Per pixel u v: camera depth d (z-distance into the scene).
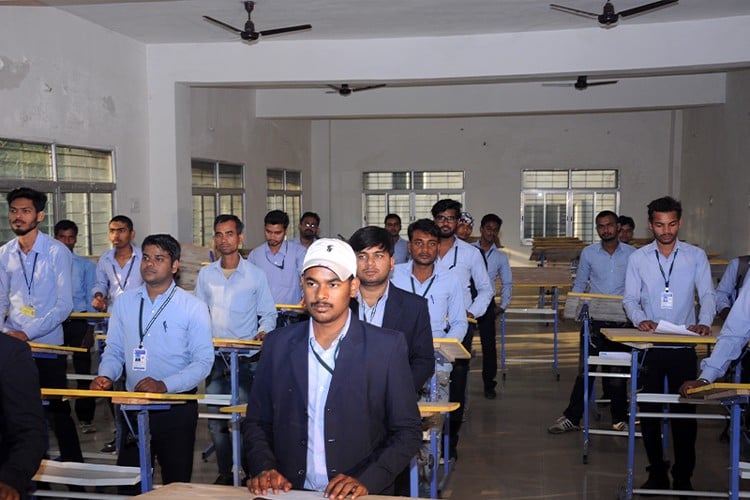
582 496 4.09
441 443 4.43
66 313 3.94
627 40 8.56
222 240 4.18
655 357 3.87
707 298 3.85
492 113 12.48
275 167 14.08
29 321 3.86
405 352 1.93
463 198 16.17
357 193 16.47
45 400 3.05
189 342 2.99
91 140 8.03
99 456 3.83
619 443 5.09
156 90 9.40
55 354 3.81
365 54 9.23
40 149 7.16
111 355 3.05
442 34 8.96
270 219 5.46
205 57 9.34
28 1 6.71
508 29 8.72
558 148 15.70
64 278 3.93
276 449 1.92
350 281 1.87
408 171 16.31
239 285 4.20
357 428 1.86
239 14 7.90
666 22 8.41
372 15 8.00
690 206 14.11
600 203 15.75
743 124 10.94
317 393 1.89
